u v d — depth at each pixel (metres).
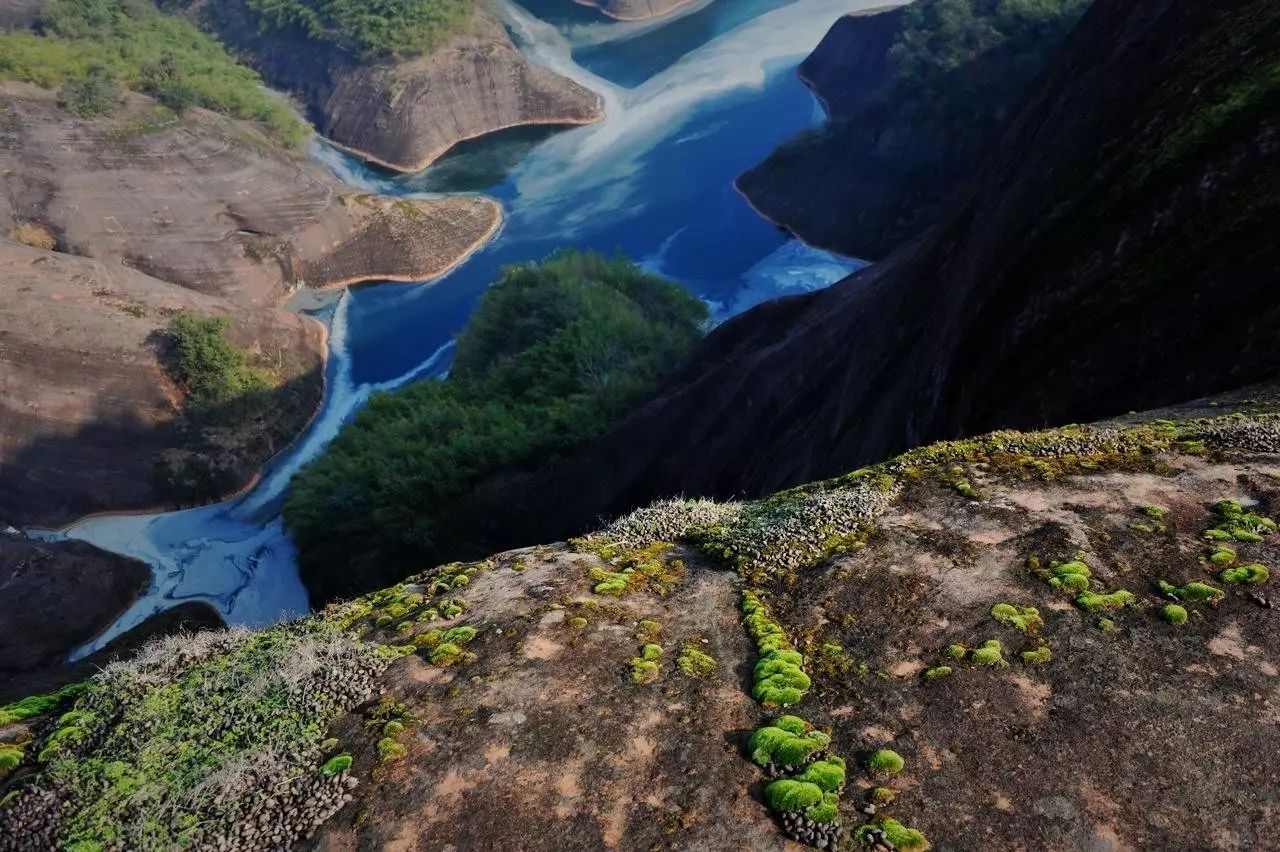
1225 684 8.04
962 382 23.88
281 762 7.90
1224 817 6.93
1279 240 16.23
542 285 55.81
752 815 7.30
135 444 54.50
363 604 10.92
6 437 52.59
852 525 11.06
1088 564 9.75
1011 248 25.23
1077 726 7.81
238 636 10.17
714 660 9.12
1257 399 13.61
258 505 54.47
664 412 39.66
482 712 8.40
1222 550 9.62
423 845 7.09
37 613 43.94
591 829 7.21
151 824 7.31
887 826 7.01
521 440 42.78
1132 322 18.48
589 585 10.62
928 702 8.23
